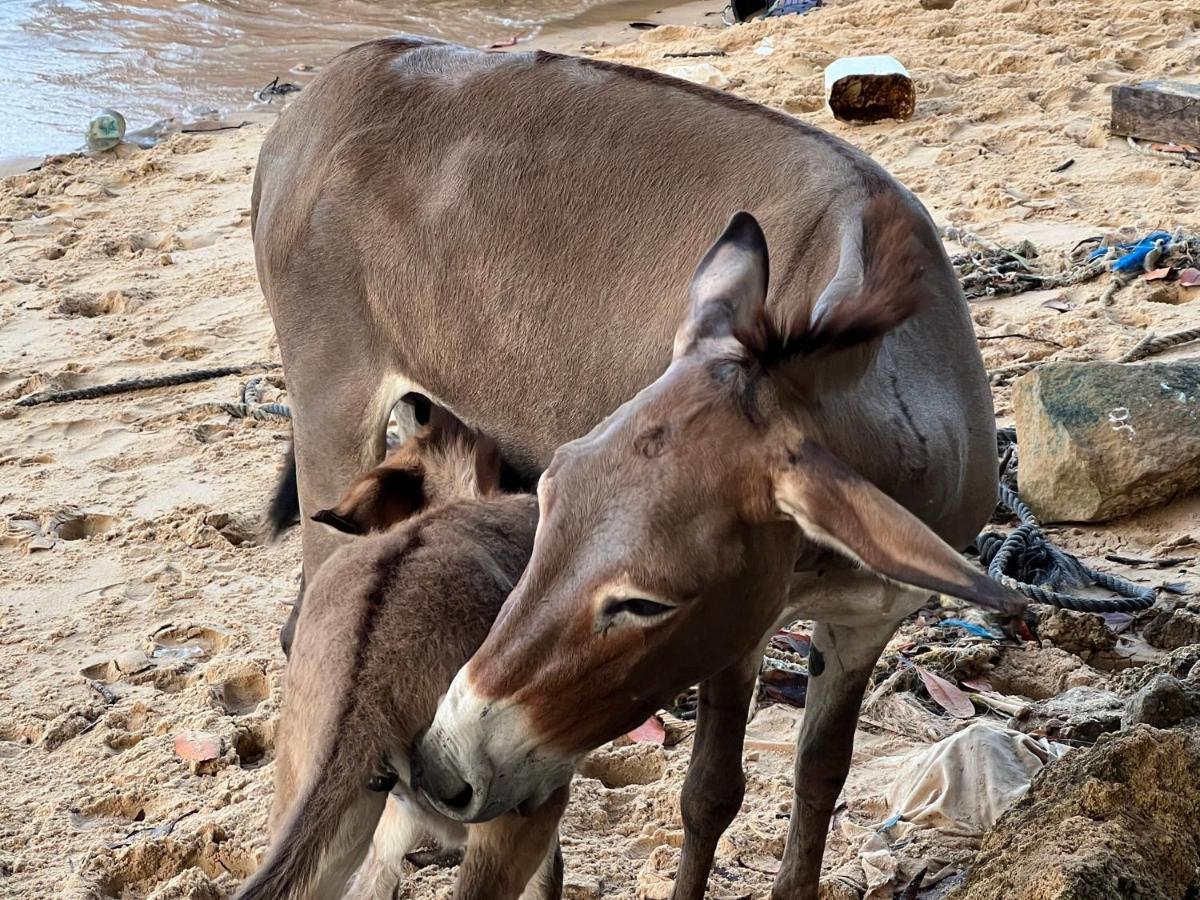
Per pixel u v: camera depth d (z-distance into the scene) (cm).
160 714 339
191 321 536
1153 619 348
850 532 219
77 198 674
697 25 973
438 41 308
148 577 389
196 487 430
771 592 230
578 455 226
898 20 855
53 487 434
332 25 990
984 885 253
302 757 242
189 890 291
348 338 298
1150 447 383
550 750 229
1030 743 304
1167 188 559
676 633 226
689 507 222
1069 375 395
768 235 261
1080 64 732
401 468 274
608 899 288
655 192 272
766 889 288
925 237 266
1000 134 643
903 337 257
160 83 867
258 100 836
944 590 213
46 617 376
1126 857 249
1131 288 486
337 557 254
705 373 226
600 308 272
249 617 371
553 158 279
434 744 228
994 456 272
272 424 465
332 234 296
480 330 282
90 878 295
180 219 643
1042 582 364
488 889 248
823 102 707
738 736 264
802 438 223
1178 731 269
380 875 258
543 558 224
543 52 294
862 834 296
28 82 866
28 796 319
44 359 508
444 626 242
